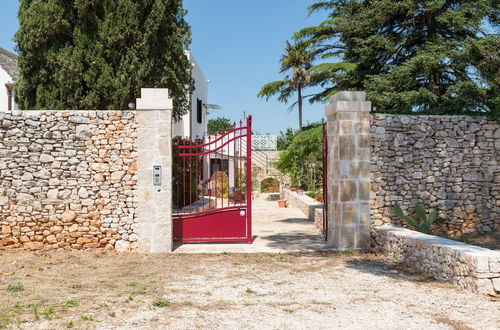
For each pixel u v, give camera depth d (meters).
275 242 10.25
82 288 6.21
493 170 9.90
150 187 9.03
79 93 13.07
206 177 21.88
